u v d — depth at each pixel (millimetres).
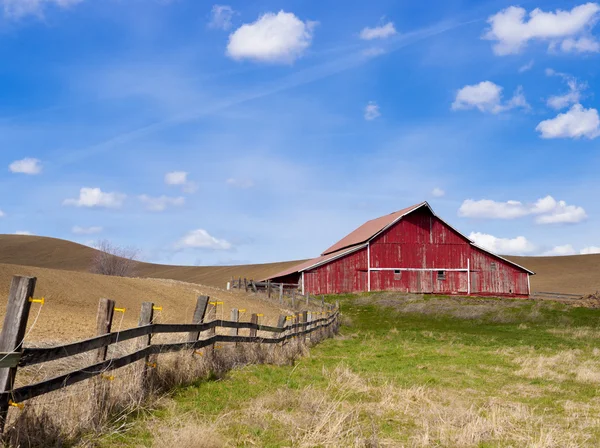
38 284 19172
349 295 48844
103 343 7527
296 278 55281
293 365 15148
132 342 10523
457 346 23281
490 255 53719
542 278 86250
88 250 119375
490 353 20469
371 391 11484
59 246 121250
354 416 8797
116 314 18422
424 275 52719
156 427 7281
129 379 8445
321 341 23906
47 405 6773
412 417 9211
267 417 8477
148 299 23406
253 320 14820
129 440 6777
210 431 6988
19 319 5848
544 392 12383
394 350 21125
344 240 66688
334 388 11539
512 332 32250
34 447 6012
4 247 118625
